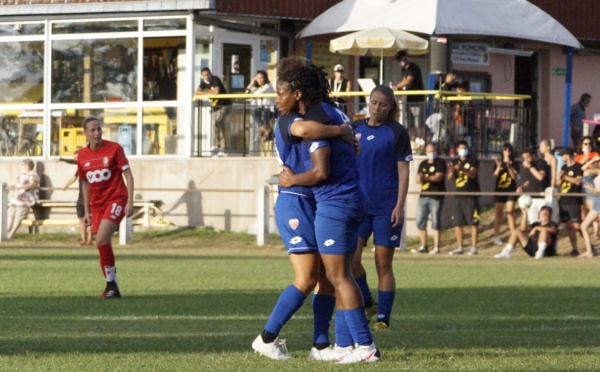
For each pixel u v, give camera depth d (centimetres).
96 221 3588
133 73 7594
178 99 7462
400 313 3177
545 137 8938
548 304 3456
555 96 8962
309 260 2117
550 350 2272
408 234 6812
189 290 3866
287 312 2134
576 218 6097
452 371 1944
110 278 3569
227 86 7662
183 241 6988
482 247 6481
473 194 6109
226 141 7356
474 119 7025
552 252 6016
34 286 3988
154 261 5394
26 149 7819
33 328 2697
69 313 3092
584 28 8769
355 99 8094
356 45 6800
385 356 2155
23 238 7288
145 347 2306
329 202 2052
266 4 7588
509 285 4178
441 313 3177
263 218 6675
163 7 7381
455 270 4981
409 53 7225
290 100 2073
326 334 2186
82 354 2181
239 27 7631
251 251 6334
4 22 7838
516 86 8888
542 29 7388
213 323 2833
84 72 7700
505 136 7206
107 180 3578
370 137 2789
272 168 7156
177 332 2616
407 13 7038
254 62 7781
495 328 2762
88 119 3606
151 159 7462
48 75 7769
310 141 2033
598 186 6044
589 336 2570
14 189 7356
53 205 7450
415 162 6788
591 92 9175
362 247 2775
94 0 7544
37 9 7656
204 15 7438
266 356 2150
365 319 2080
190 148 7412
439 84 7044
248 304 3369
